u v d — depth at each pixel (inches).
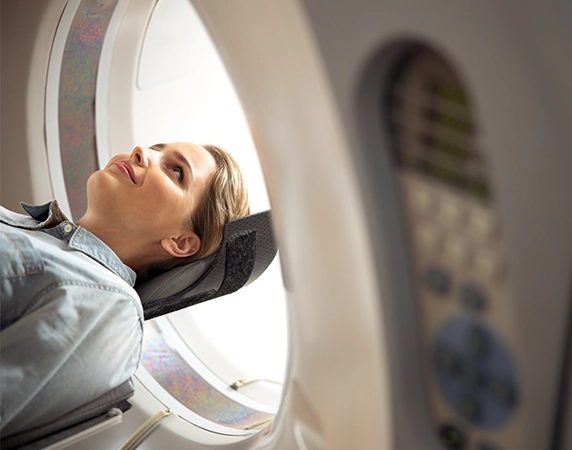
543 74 17.4
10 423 34.2
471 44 17.7
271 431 35.2
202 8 23.1
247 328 72.9
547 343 19.2
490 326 20.1
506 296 19.5
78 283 37.9
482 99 17.9
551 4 17.6
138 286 50.6
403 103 19.8
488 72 17.7
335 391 25.2
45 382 34.1
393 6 18.4
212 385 57.1
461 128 19.0
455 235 19.9
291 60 20.7
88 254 41.7
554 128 17.6
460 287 20.3
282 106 21.8
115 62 57.9
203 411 51.3
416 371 22.2
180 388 54.0
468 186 19.3
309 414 27.8
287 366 29.5
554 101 17.5
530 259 18.6
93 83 57.2
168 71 63.5
